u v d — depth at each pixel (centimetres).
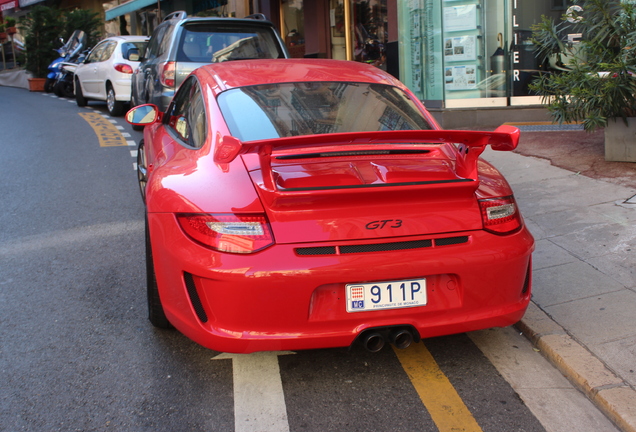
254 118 324
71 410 271
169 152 364
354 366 310
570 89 606
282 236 253
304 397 281
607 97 586
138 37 1379
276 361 315
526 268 288
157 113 479
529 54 966
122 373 302
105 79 1333
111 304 382
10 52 3123
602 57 597
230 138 230
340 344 264
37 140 1012
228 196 265
